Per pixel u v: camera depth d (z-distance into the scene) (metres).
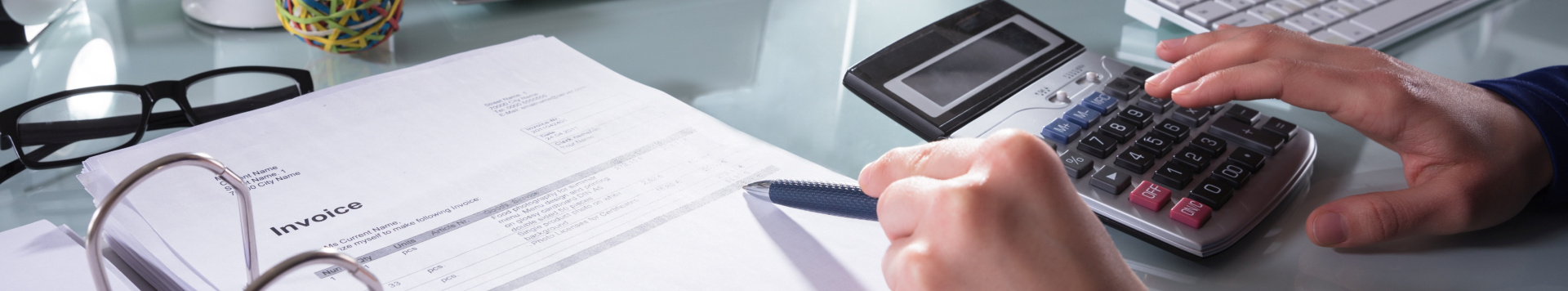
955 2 0.80
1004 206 0.31
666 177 0.46
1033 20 0.64
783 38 0.70
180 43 0.64
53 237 0.39
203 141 0.47
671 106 0.54
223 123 0.49
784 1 0.78
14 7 0.60
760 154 0.49
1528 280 0.40
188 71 0.60
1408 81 0.49
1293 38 0.57
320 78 0.60
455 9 0.72
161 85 0.56
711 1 0.77
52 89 0.57
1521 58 0.71
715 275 0.38
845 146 0.52
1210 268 0.41
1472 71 0.68
